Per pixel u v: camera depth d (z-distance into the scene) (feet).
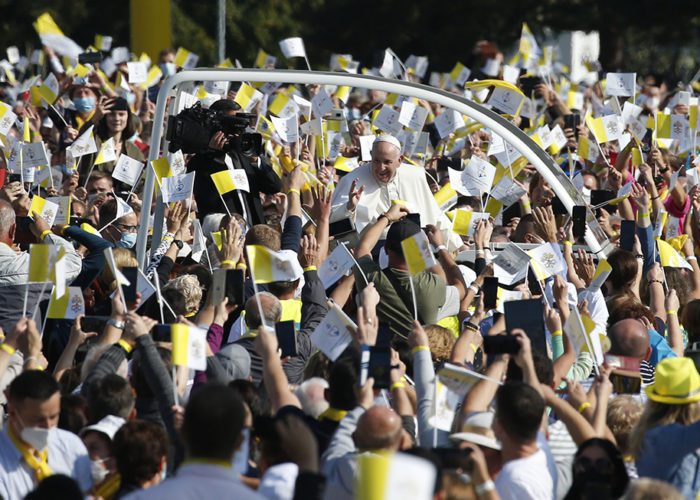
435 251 75.87
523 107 116.26
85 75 128.36
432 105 144.25
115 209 91.66
